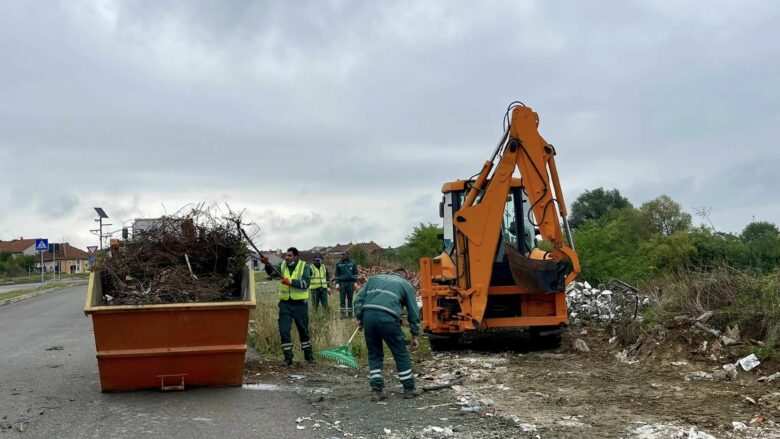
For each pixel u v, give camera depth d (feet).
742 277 33.37
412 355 36.40
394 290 26.11
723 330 30.42
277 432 20.71
